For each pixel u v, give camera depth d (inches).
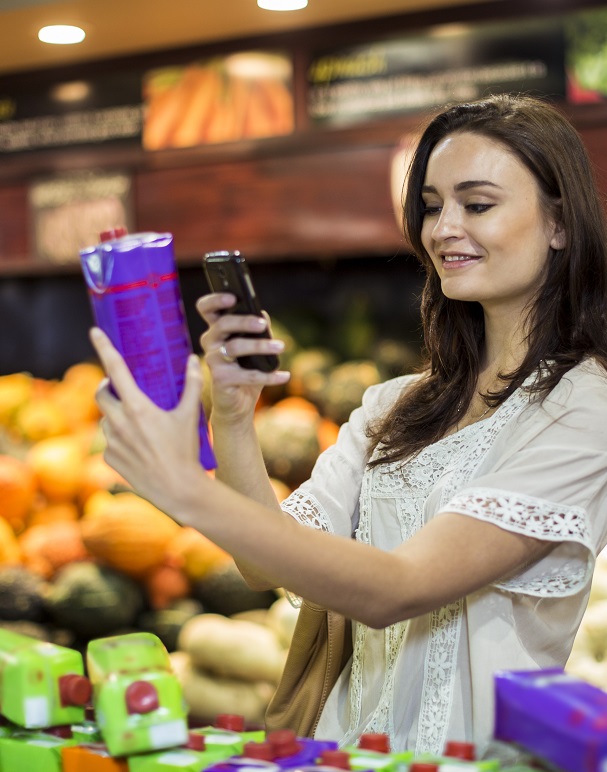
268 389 118.5
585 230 57.2
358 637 60.0
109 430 41.0
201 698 92.0
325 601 44.2
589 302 57.9
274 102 110.7
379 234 107.3
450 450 58.4
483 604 54.2
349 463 63.7
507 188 55.9
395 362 119.2
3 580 100.1
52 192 121.4
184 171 115.2
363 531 60.8
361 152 107.6
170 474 39.9
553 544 52.3
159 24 106.5
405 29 104.7
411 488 58.8
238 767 39.4
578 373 55.2
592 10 98.5
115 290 41.7
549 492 50.8
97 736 44.9
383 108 106.3
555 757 35.0
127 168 117.4
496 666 53.2
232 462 50.5
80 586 97.7
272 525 41.8
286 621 93.2
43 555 104.8
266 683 91.9
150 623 98.9
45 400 127.3
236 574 98.8
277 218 111.3
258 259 119.7
